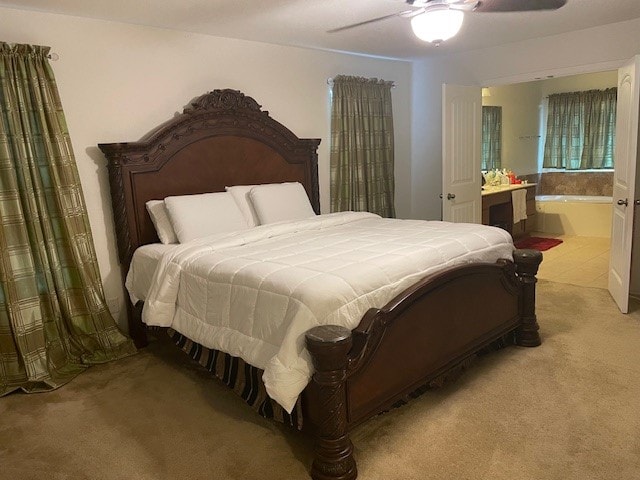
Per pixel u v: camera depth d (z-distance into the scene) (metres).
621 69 3.77
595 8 3.62
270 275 2.32
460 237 2.97
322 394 1.92
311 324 2.02
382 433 2.28
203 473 2.05
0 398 2.80
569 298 4.11
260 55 4.22
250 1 3.03
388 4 3.17
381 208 5.25
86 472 2.09
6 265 2.80
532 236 6.89
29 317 2.90
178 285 2.82
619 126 3.81
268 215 3.80
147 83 3.55
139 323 3.42
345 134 4.85
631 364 2.84
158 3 2.99
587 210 6.71
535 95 7.43
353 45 4.47
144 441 2.31
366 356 2.09
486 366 2.92
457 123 4.86
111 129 3.40
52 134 3.01
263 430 2.37
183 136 3.64
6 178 2.82
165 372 3.08
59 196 3.04
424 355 2.43
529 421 2.31
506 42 4.70
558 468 1.96
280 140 4.28
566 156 7.25
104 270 3.44
